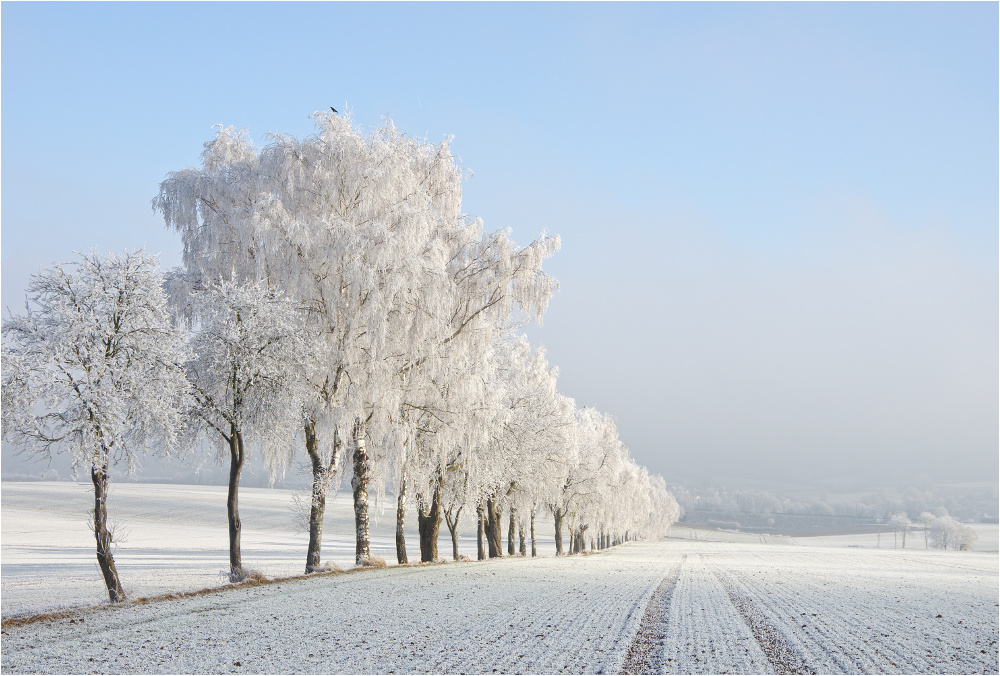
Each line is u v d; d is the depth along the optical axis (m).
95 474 22.30
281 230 28.69
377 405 31.27
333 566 31.98
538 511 64.50
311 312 29.83
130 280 22.75
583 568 41.91
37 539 80.75
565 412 51.09
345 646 15.52
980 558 80.62
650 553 88.88
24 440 20.80
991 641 17.53
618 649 15.54
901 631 18.92
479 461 42.88
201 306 27.16
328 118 31.98
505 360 46.72
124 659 14.17
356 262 28.36
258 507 141.25
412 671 13.38
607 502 69.00
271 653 14.78
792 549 116.31
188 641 15.84
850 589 31.70
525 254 34.19
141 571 41.00
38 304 22.02
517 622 18.83
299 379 27.92
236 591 24.22
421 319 30.75
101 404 20.98
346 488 36.66
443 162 35.09
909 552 101.38
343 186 30.91
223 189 31.66
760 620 20.75
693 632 18.25
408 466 35.53
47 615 19.11
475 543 112.62
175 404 24.23
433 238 33.53
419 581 28.67
